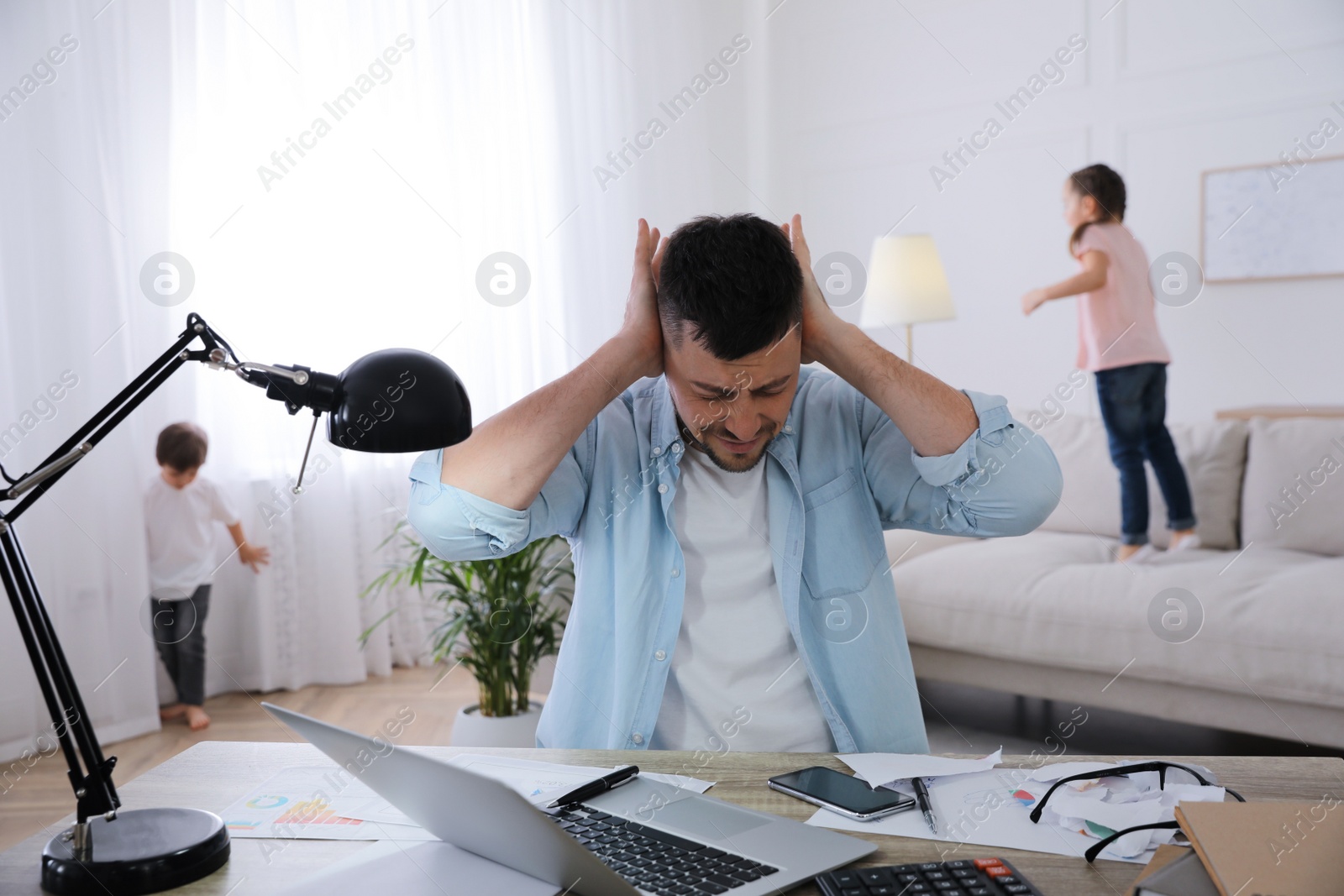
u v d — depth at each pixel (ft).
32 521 8.98
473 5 12.33
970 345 14.01
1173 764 2.88
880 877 2.33
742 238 3.49
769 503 3.98
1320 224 11.42
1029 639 8.25
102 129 9.48
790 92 15.05
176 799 3.02
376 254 11.60
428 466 3.79
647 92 13.92
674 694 3.96
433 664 11.94
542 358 13.00
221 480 10.61
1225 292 12.09
